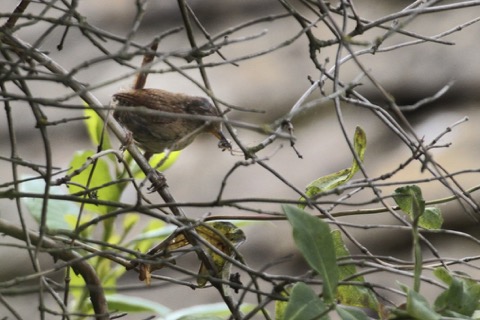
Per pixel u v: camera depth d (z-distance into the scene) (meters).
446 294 4.12
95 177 6.04
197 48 4.32
